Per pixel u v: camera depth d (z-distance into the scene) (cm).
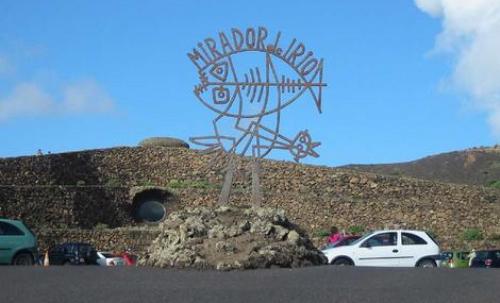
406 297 1427
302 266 2056
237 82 2273
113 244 4747
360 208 5409
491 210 5497
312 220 5378
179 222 2183
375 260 2708
